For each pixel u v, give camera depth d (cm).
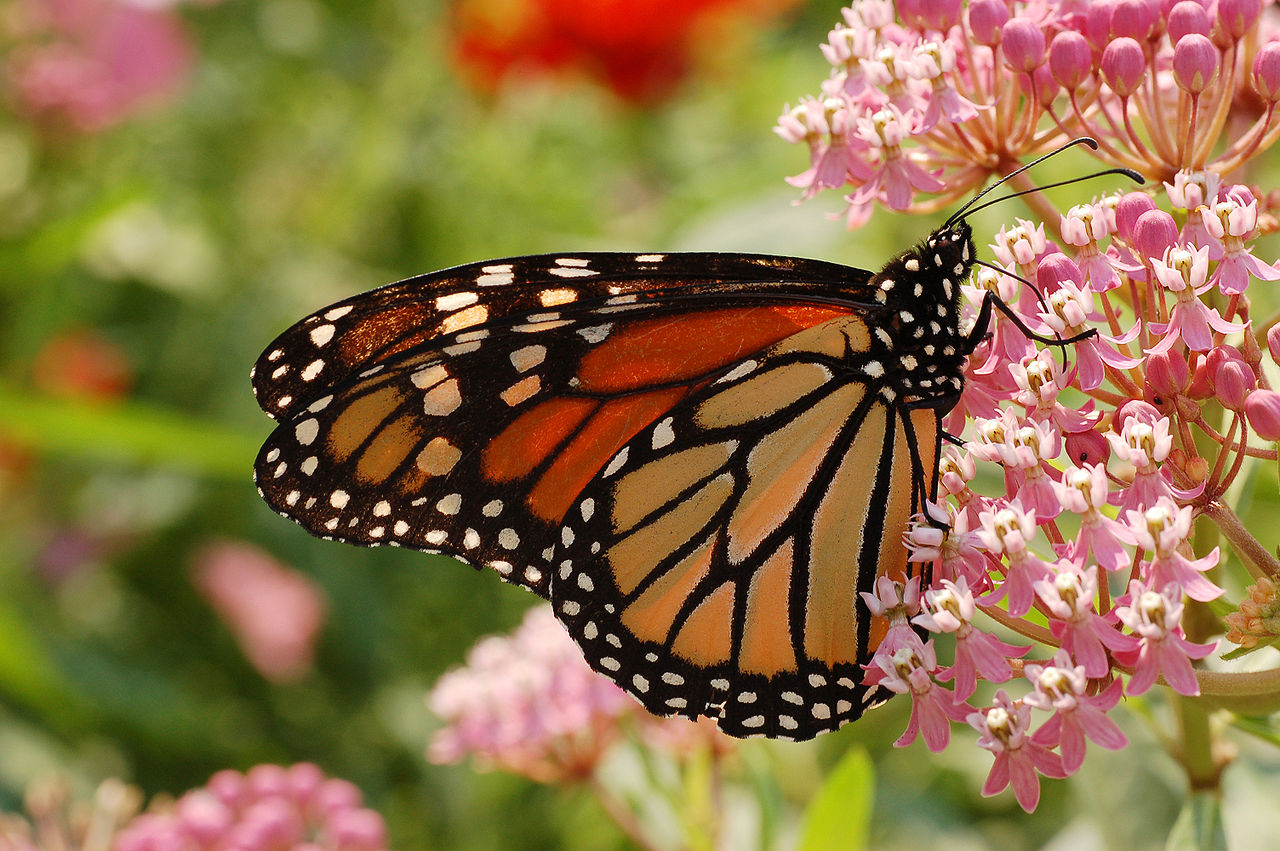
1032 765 33
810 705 34
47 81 55
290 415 34
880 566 34
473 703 39
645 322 34
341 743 52
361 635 52
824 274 34
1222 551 35
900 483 34
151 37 56
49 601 55
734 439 34
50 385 55
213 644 55
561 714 39
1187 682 32
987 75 35
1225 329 33
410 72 62
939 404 34
